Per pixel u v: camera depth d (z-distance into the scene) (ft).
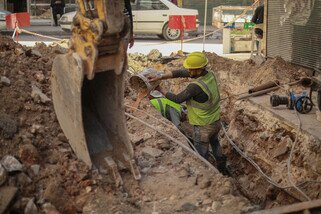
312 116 22.66
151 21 59.93
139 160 17.28
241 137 25.32
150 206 14.61
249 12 59.11
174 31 60.54
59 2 70.13
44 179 14.46
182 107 24.93
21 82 17.58
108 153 15.94
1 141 14.89
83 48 14.14
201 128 21.15
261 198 21.53
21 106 16.44
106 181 15.03
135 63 34.37
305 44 31.12
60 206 13.83
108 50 14.29
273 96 23.98
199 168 17.10
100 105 16.42
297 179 20.17
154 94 23.61
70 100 14.99
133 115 21.33
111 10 13.44
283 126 22.38
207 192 15.42
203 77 20.75
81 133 14.83
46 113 16.72
